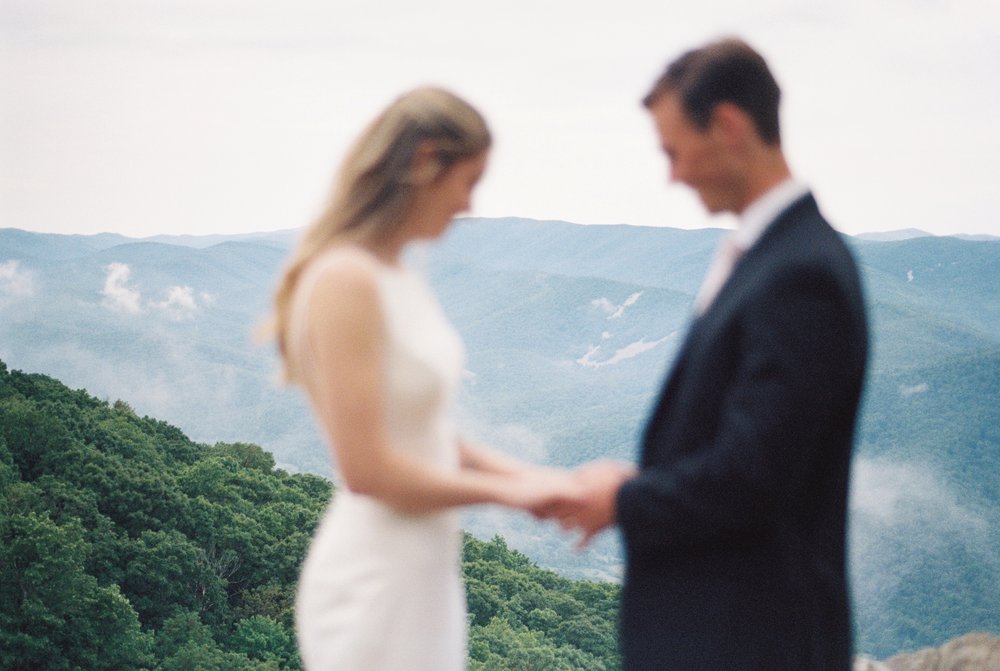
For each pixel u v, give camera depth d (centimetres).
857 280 209
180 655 5284
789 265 204
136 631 4972
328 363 215
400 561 238
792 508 204
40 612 4497
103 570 5612
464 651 259
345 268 216
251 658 5900
